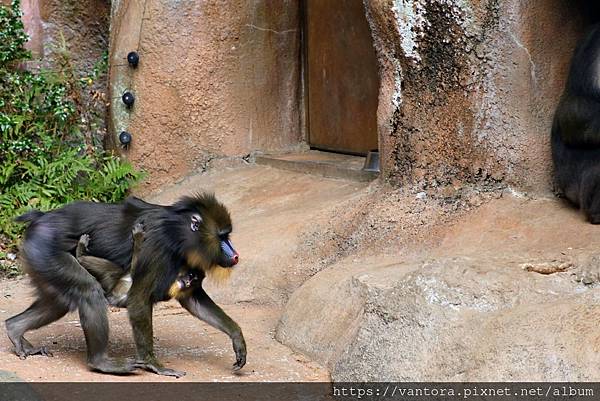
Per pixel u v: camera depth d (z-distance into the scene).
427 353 8.73
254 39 16.34
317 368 9.81
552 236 10.70
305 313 10.51
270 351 10.28
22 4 17.05
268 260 12.40
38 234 9.04
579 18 11.96
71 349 9.94
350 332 9.77
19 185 15.26
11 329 9.44
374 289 9.87
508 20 11.71
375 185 13.10
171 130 16.09
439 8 11.84
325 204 13.48
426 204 12.05
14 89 15.94
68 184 15.44
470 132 12.01
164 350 10.15
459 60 11.91
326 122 16.31
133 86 16.16
